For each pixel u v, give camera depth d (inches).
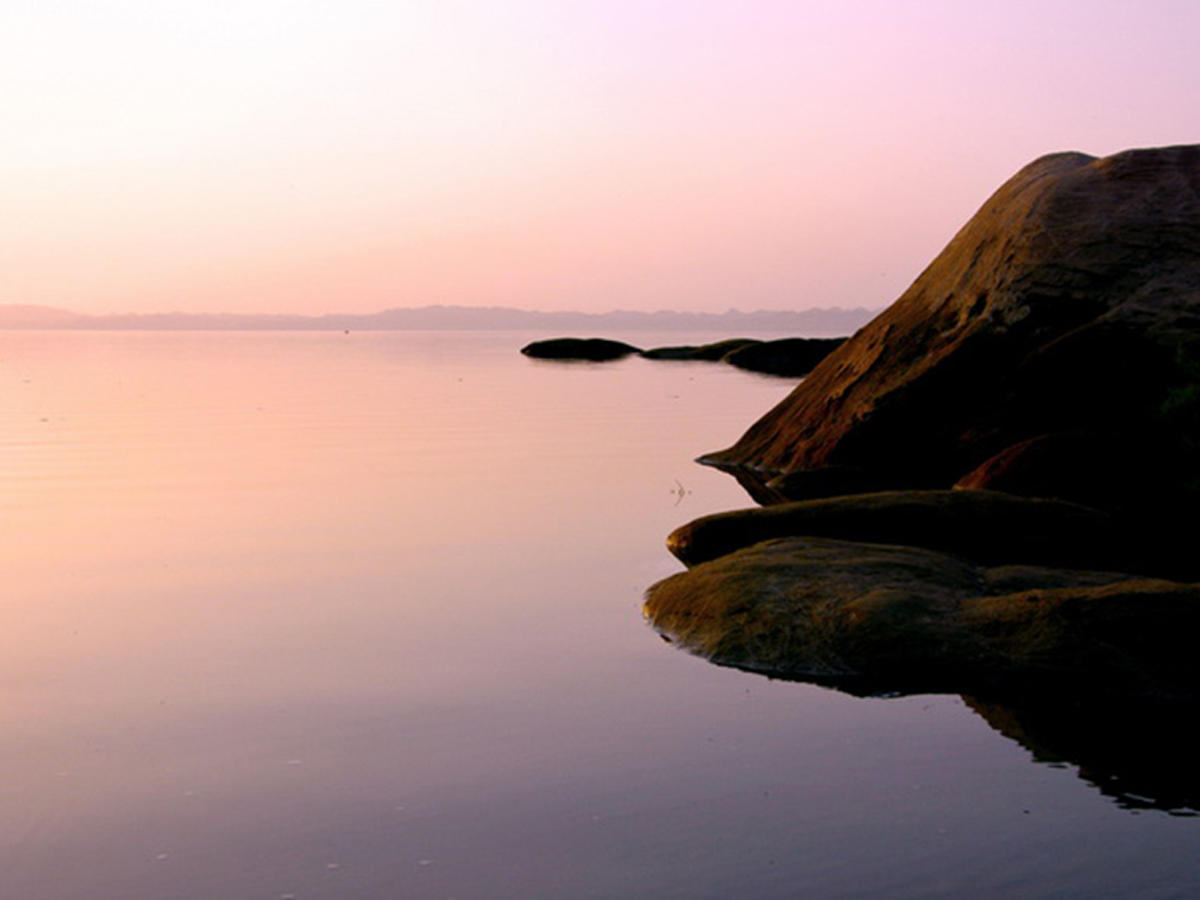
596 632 455.2
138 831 279.0
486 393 1702.8
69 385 1925.4
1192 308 751.1
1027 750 332.5
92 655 421.1
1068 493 673.0
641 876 256.5
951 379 823.7
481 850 268.7
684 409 1427.2
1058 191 858.8
